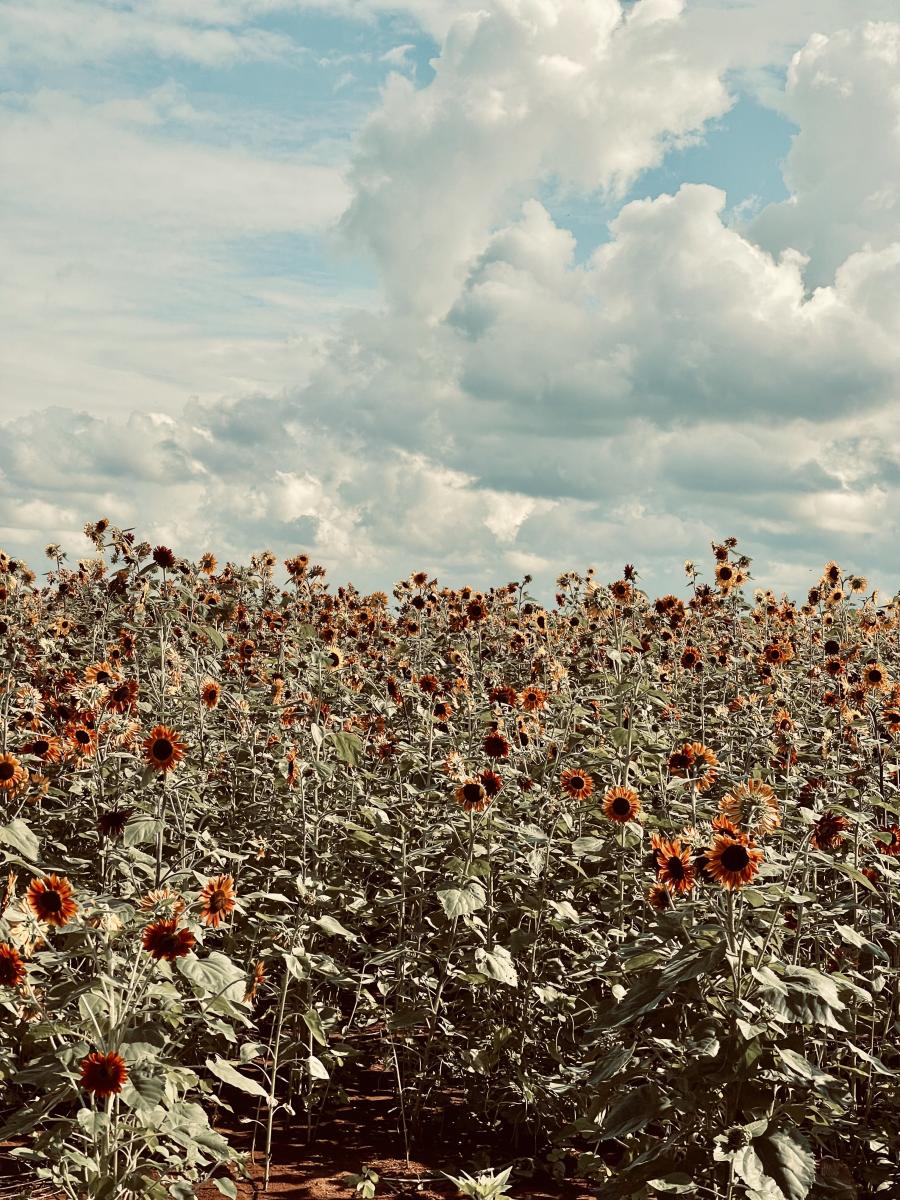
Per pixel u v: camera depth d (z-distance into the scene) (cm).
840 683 858
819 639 1148
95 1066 357
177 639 897
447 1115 582
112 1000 388
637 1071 398
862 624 1134
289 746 677
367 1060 643
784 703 855
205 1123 391
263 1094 414
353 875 707
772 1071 368
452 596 1233
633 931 544
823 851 523
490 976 501
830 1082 365
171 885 475
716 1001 379
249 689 851
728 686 966
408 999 573
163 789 528
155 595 737
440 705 714
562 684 793
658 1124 435
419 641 1002
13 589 848
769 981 356
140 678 822
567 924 559
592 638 991
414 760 667
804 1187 326
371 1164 527
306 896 559
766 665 961
